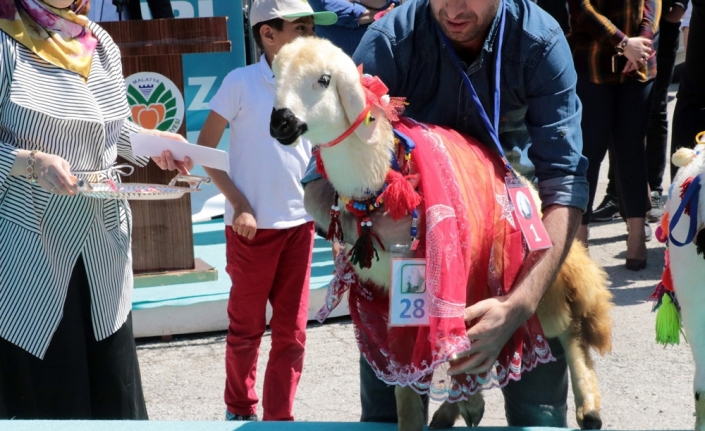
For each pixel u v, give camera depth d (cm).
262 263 387
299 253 394
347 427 262
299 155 391
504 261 236
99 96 307
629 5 542
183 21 479
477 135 261
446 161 229
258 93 389
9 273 294
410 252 227
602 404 409
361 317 246
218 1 663
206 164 304
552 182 252
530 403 296
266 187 387
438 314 214
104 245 309
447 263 216
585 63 543
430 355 223
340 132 221
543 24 252
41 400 307
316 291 518
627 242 588
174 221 518
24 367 302
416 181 226
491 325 225
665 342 265
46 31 295
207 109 671
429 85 261
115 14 585
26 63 289
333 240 244
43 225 296
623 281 562
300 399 427
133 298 508
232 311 396
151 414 416
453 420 279
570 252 270
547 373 292
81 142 299
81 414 313
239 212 383
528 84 254
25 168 281
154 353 489
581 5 538
